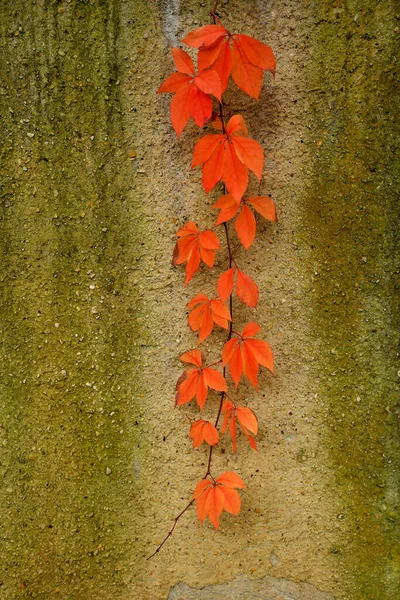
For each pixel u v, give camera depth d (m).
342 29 1.52
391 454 1.56
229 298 1.57
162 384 1.58
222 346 1.58
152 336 1.58
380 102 1.53
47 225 1.57
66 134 1.55
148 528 1.59
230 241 1.57
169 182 1.56
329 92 1.53
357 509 1.58
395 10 1.51
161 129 1.55
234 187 1.48
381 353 1.56
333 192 1.55
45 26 1.53
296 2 1.52
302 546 1.59
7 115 1.55
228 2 1.53
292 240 1.56
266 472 1.59
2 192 1.56
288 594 1.59
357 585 1.58
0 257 1.57
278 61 1.53
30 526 1.59
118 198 1.56
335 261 1.56
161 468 1.59
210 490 1.54
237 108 1.54
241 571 1.59
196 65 1.54
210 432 1.55
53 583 1.60
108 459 1.59
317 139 1.54
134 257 1.57
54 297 1.58
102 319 1.58
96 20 1.53
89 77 1.54
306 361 1.58
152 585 1.60
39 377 1.58
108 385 1.58
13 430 1.59
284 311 1.57
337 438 1.58
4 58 1.54
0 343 1.58
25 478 1.59
